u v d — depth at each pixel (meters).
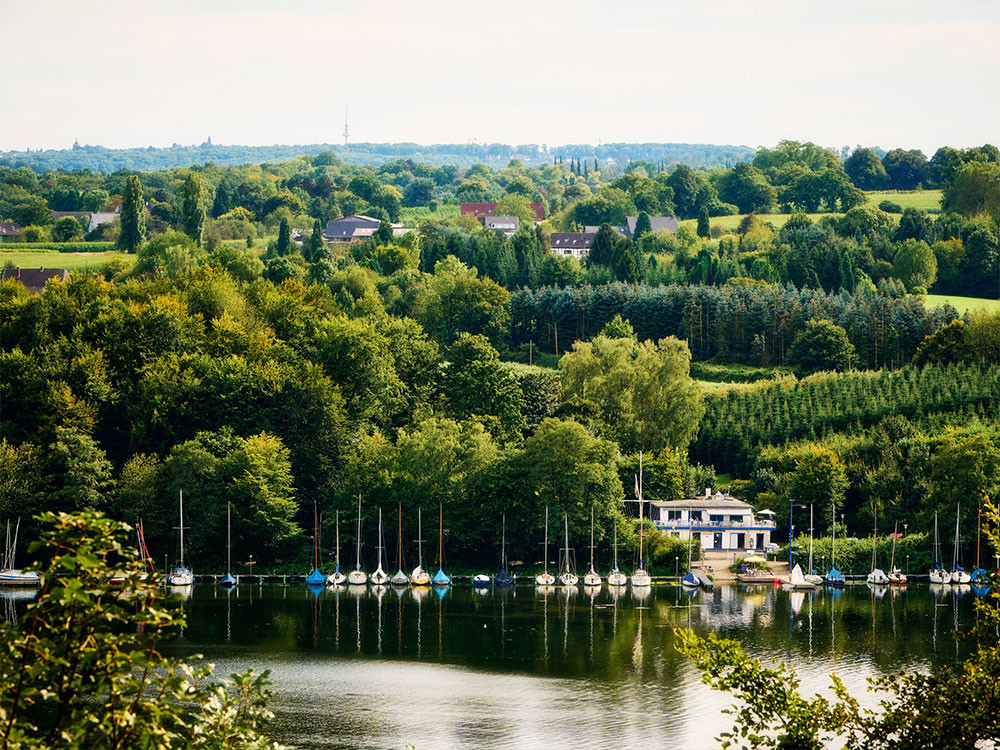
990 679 72.62
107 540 58.91
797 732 72.25
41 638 58.12
